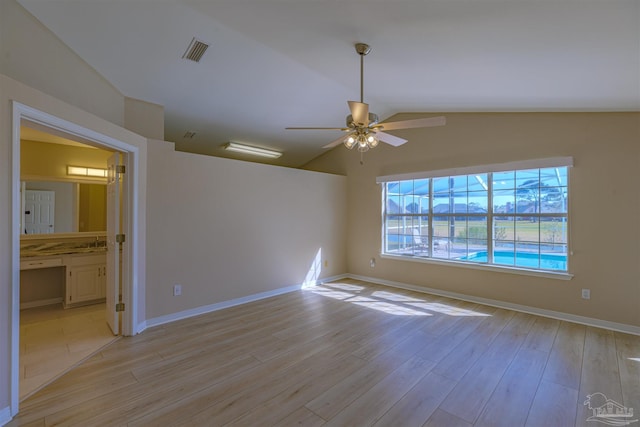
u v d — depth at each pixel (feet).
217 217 13.29
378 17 7.22
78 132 7.93
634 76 7.80
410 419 6.25
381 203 18.01
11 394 6.19
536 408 6.59
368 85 12.78
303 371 8.16
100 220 15.14
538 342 9.94
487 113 13.91
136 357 8.89
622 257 10.85
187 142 17.10
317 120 16.21
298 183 16.83
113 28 8.77
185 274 12.27
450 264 15.12
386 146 17.69
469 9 6.12
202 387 7.39
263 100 13.87
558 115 12.09
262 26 8.73
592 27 5.94
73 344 9.66
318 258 17.89
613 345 9.66
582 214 11.57
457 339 10.20
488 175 14.07
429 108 14.98
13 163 6.25
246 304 14.03
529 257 12.99
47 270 13.66
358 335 10.55
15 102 6.28
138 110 12.33
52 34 8.46
